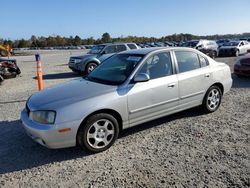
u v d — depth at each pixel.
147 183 3.65
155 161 4.24
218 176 3.74
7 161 4.46
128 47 15.13
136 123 5.07
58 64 22.78
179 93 5.60
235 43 25.17
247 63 10.90
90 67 14.03
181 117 6.23
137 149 4.71
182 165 4.08
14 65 13.71
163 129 5.56
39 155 4.64
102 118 4.57
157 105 5.26
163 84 5.30
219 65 6.54
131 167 4.10
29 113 4.66
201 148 4.63
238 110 6.66
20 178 3.95
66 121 4.28
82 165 4.24
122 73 5.19
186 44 24.22
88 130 4.47
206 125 5.70
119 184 3.67
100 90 4.75
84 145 4.49
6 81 12.77
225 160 4.18
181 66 5.75
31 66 21.53
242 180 3.63
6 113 7.07
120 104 4.75
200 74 5.98
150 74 5.25
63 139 4.31
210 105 6.40
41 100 4.68
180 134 5.27
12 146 5.02
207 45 23.91
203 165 4.06
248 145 4.68
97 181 3.77
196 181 3.64
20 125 6.10
